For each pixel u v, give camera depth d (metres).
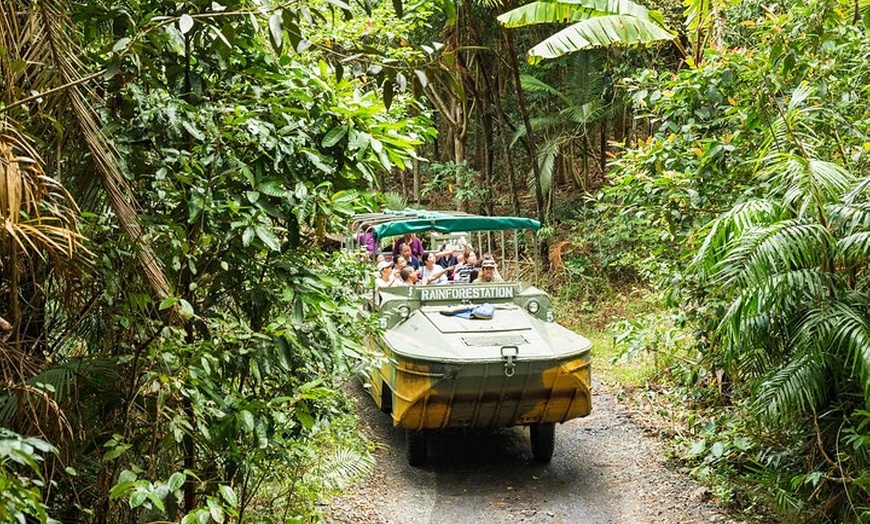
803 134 6.05
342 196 4.06
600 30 7.61
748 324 5.14
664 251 7.74
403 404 6.94
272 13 3.45
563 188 19.86
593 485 6.93
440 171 18.28
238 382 4.56
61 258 3.21
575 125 17.09
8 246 3.13
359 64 3.86
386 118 4.68
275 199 4.02
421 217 9.15
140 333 3.52
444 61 3.83
